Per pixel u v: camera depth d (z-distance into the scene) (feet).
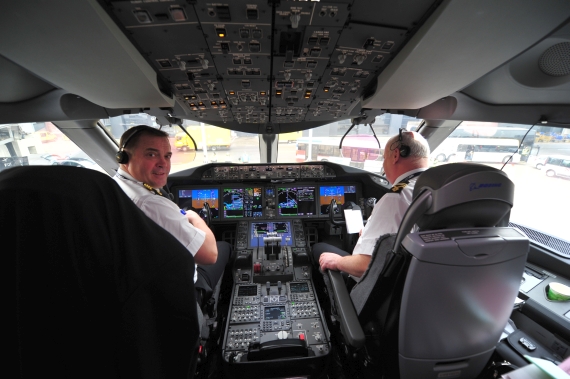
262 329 6.50
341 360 6.32
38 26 3.23
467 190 2.88
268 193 9.98
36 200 1.88
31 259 1.92
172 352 2.75
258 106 7.38
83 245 2.02
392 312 3.59
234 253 8.93
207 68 5.06
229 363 5.50
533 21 3.34
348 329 4.14
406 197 4.31
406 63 4.37
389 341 3.84
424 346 3.60
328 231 9.91
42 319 2.04
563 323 5.07
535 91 6.07
